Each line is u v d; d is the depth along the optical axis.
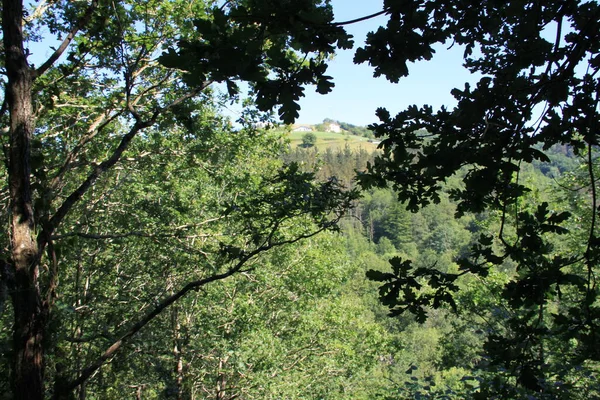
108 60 8.61
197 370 14.30
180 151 11.09
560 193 13.23
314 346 16.16
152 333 13.21
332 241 16.36
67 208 5.01
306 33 2.01
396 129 2.90
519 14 2.48
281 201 5.98
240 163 12.07
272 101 2.01
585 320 2.77
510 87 2.55
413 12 2.22
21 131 4.58
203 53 1.82
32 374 4.25
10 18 4.61
